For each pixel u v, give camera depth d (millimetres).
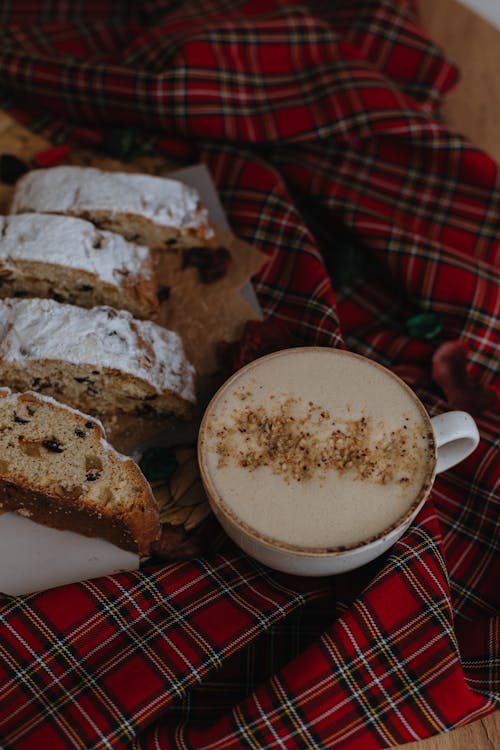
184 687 496
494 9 814
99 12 805
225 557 535
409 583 513
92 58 734
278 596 521
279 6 768
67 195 635
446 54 768
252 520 482
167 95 687
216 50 698
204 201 672
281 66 709
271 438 503
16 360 559
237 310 620
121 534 536
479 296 638
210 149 703
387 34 739
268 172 680
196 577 526
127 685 496
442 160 691
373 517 483
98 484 530
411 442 500
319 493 488
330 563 483
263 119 699
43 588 531
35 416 546
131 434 585
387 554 531
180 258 648
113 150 699
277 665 528
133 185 643
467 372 616
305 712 486
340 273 662
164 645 507
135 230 643
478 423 593
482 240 678
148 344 578
